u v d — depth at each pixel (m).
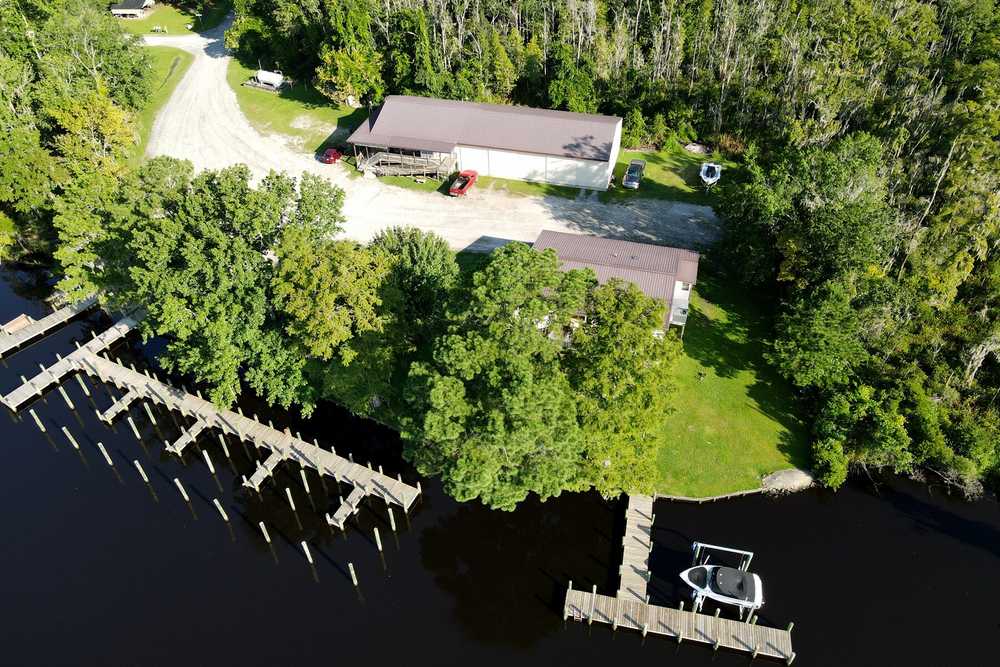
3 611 41.81
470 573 43.88
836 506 45.38
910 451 46.50
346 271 42.59
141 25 119.69
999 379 49.16
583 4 87.31
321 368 47.34
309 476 49.66
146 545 46.00
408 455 41.28
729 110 81.50
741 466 46.88
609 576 42.62
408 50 82.44
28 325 62.66
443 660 39.25
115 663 39.16
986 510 45.19
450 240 66.31
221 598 42.72
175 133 85.38
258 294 45.38
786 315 49.16
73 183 63.28
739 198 57.28
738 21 85.12
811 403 49.59
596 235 66.62
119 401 54.91
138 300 52.88
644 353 37.19
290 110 89.25
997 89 66.12
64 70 81.50
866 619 39.53
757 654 37.81
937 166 62.47
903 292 48.47
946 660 37.72
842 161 57.12
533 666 38.81
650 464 40.88
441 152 73.12
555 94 80.69
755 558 42.41
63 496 49.34
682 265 55.06
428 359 46.06
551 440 35.75
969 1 83.50
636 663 38.81
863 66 76.56
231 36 99.12
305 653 39.66
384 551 45.62
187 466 51.53
